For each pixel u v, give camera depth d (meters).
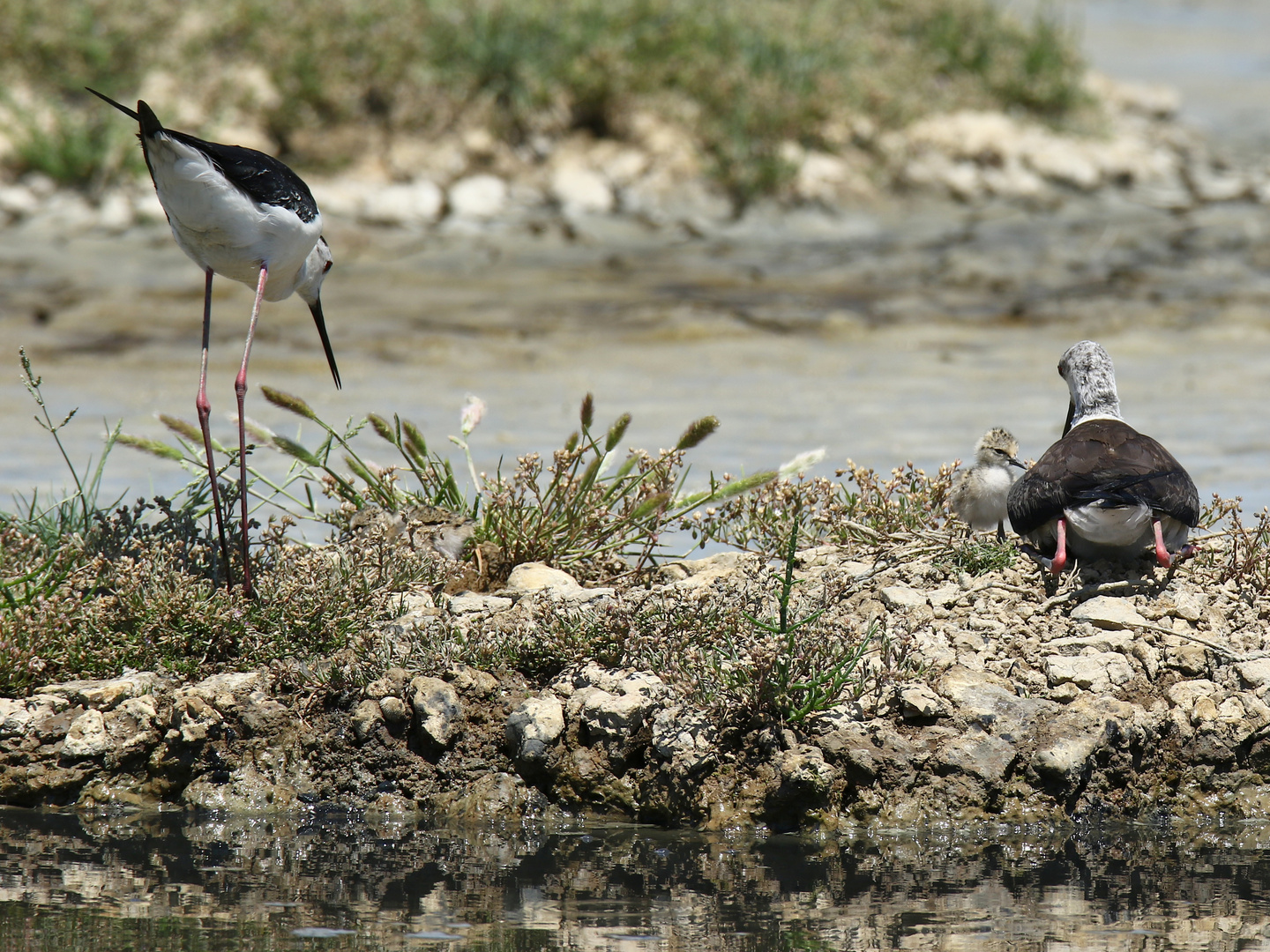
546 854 8.49
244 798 9.21
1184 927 7.41
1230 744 9.20
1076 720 9.16
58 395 21.22
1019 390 22.17
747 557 11.38
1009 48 42.12
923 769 9.03
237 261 10.21
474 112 36.47
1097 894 7.87
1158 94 46.53
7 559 10.83
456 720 9.40
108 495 15.06
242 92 35.47
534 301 28.38
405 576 10.87
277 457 16.72
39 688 9.72
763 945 7.17
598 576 11.62
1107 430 10.68
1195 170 40.19
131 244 31.66
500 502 11.65
